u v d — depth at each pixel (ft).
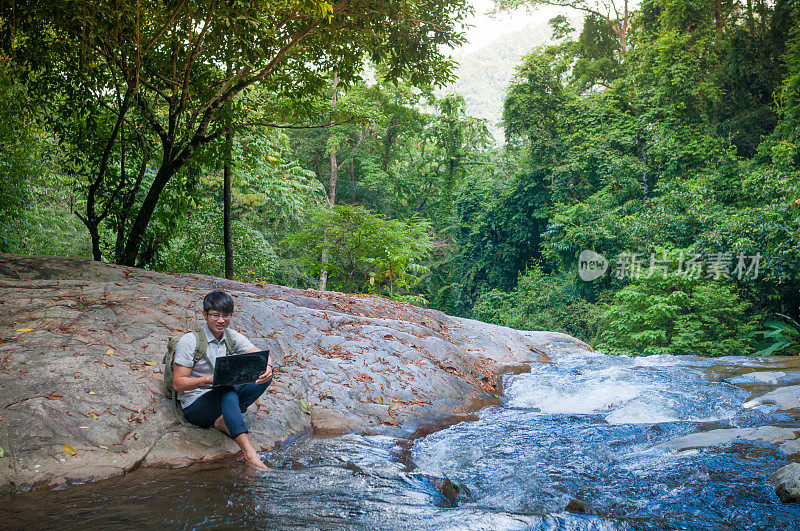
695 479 13.11
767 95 83.61
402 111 107.96
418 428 19.11
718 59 85.40
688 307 66.59
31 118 37.78
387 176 117.60
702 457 14.56
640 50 95.71
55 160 43.45
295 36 30.40
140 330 18.62
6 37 26.43
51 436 13.08
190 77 33.55
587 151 90.53
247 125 39.70
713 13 90.89
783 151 62.34
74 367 15.62
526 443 17.38
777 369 26.96
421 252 66.90
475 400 23.38
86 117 36.17
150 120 33.55
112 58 29.43
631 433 18.03
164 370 16.16
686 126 80.28
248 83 32.53
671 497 12.05
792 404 19.75
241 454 14.75
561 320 89.35
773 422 17.88
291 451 15.34
